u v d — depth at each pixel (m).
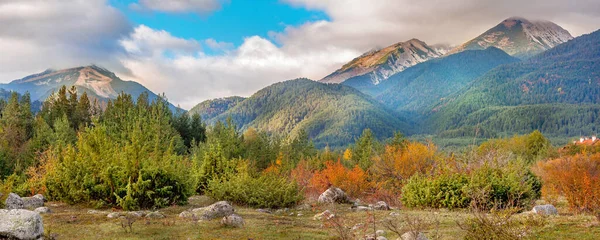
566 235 10.83
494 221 9.25
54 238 10.78
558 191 21.77
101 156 19.27
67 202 18.44
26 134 64.62
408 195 20.25
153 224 13.28
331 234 12.29
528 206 18.08
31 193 22.77
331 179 33.03
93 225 12.94
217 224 13.55
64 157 19.89
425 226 11.67
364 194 32.66
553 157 70.06
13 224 8.95
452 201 17.97
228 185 21.11
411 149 40.84
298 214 17.41
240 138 63.00
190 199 21.44
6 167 39.97
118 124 58.66
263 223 14.16
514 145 76.69
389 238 11.40
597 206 14.30
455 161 24.97
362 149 60.88
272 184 20.75
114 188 17.72
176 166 20.30
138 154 18.31
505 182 18.48
